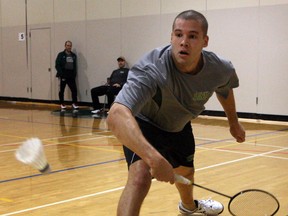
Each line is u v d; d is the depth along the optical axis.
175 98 3.27
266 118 12.70
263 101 12.73
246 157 7.45
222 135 10.04
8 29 19.02
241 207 3.48
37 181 5.91
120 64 14.45
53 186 5.64
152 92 3.00
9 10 18.91
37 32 18.05
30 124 12.04
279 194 5.17
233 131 4.11
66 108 16.31
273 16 12.38
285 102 12.35
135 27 15.23
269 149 8.22
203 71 3.27
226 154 7.74
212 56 3.35
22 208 4.70
